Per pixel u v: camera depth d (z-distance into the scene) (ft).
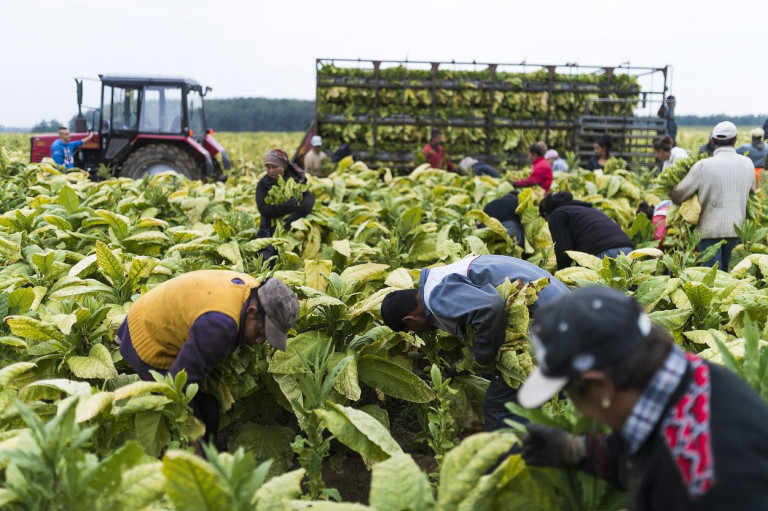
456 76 45.98
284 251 18.52
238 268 15.67
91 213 20.61
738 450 5.04
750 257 17.21
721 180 20.66
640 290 13.39
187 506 6.36
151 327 10.71
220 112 267.59
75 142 50.93
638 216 21.27
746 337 7.66
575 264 18.22
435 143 43.39
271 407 13.30
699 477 5.06
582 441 6.54
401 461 7.59
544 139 46.78
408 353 13.62
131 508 6.77
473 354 11.55
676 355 5.41
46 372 11.77
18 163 35.22
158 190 24.43
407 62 45.37
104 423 9.93
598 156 40.06
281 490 7.25
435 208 24.75
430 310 11.61
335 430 9.48
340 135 46.26
